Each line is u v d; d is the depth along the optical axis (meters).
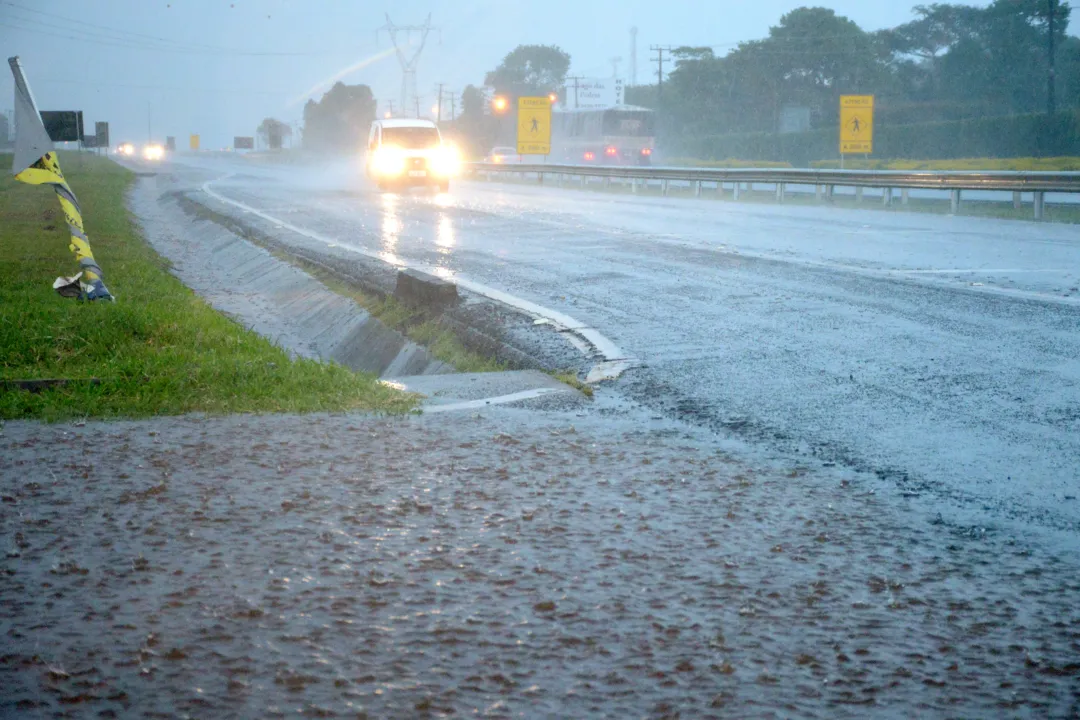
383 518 4.74
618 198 37.56
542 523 4.70
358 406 7.20
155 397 7.16
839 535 4.66
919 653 3.42
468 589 3.89
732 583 4.01
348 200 35.47
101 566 4.08
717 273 14.45
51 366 8.26
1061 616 3.76
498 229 22.97
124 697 3.02
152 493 5.07
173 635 3.45
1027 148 55.62
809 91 89.38
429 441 6.23
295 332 14.22
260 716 2.93
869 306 11.34
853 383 7.94
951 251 17.17
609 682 3.17
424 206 31.94
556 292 12.93
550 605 3.74
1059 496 5.36
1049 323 10.12
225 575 4.00
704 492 5.29
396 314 12.51
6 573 4.00
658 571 4.12
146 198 40.28
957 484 5.55
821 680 3.21
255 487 5.20
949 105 72.00
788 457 6.06
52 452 5.82
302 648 3.36
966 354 8.84
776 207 31.38
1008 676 3.26
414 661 3.28
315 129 148.12
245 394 7.34
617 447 6.21
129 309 10.30
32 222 23.33
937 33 86.25
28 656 3.28
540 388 7.98
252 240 21.98
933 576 4.16
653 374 8.41
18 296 11.77
